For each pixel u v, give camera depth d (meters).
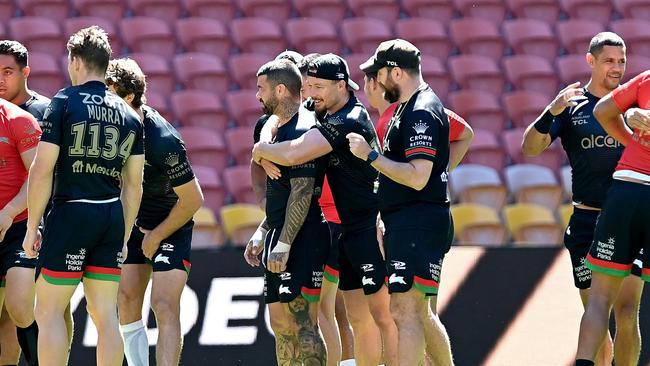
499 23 50.34
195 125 43.97
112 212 19.34
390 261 19.17
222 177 41.06
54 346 18.92
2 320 22.56
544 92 46.31
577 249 22.42
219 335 24.75
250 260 22.41
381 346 21.81
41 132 20.58
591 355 19.80
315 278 20.33
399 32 48.91
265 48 48.59
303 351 20.06
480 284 25.28
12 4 50.88
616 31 48.81
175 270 21.81
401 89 19.41
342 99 20.44
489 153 41.31
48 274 18.91
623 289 21.38
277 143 19.97
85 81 19.31
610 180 21.88
